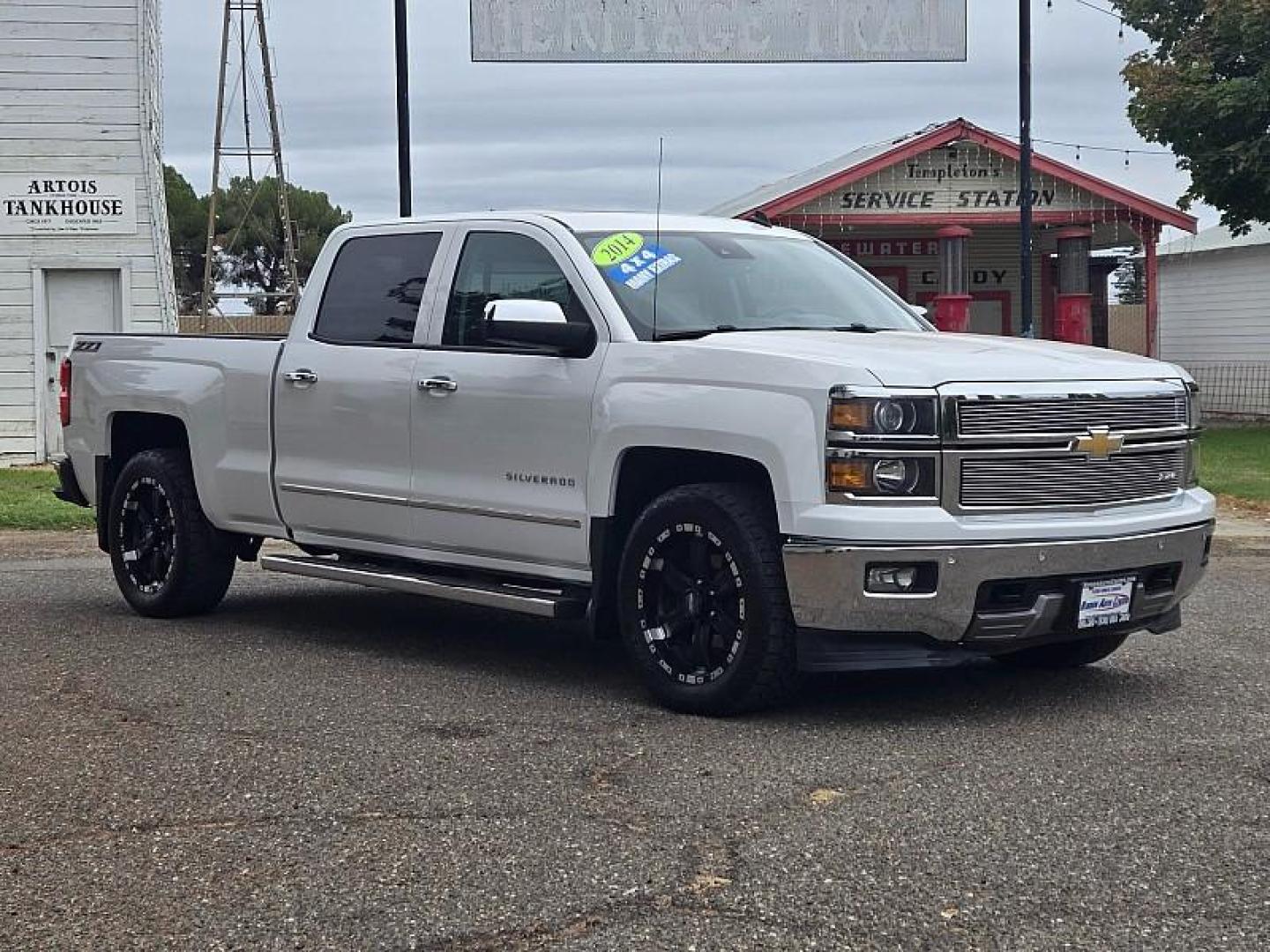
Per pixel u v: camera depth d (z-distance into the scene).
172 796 5.24
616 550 6.62
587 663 7.46
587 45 16.27
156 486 8.66
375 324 7.69
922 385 5.75
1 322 19.33
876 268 29.39
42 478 17.30
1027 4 16.77
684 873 4.43
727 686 6.09
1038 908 4.16
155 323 19.59
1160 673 7.14
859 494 5.72
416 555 7.46
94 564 11.35
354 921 4.12
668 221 7.41
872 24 16.61
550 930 4.04
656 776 5.39
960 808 5.00
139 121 19.38
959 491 5.79
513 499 6.90
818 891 4.28
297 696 6.71
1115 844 4.65
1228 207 25.20
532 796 5.18
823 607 5.77
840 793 5.17
